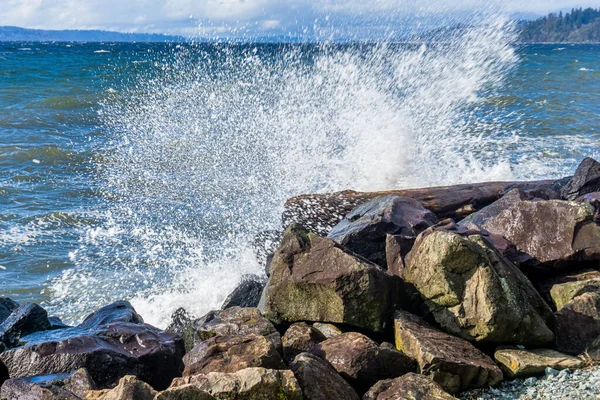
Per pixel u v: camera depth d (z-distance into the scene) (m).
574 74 44.09
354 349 4.95
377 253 6.94
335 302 5.47
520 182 9.73
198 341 5.46
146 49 94.75
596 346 5.36
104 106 24.75
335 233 7.35
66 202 13.06
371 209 7.67
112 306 6.51
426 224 7.20
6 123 21.36
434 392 4.53
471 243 5.39
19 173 15.18
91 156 16.86
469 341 5.32
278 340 5.18
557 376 4.95
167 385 5.32
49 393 4.39
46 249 10.53
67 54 76.19
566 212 6.48
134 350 5.32
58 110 24.19
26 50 96.38
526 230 6.64
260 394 4.17
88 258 10.17
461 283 5.38
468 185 9.65
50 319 6.85
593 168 8.38
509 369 5.09
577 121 22.17
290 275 5.68
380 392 4.61
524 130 19.94
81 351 5.09
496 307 5.21
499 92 26.78
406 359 4.97
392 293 5.56
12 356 5.12
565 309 5.64
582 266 6.48
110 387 5.06
